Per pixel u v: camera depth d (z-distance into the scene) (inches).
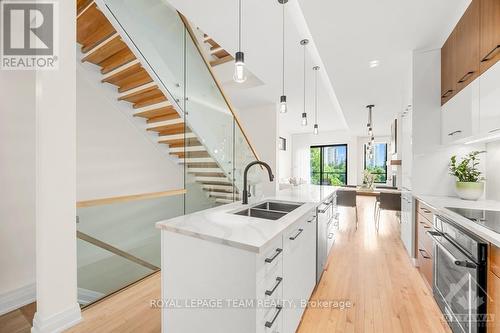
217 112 147.3
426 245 90.1
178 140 147.5
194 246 49.5
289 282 58.4
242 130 169.2
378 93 165.3
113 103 121.0
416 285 92.0
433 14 78.7
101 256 82.7
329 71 127.5
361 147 383.6
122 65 104.1
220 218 60.4
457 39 83.0
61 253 64.2
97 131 124.4
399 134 207.0
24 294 79.4
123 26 89.8
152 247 104.4
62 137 64.1
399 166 202.8
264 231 48.9
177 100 117.6
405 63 116.8
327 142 388.2
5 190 77.2
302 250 69.6
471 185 89.3
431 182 104.4
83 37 96.2
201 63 134.4
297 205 86.5
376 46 100.0
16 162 79.7
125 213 92.5
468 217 61.4
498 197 87.7
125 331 64.6
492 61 61.7
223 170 154.1
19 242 79.7
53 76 62.2
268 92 181.9
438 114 102.3
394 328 68.2
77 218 75.0
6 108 77.7
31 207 82.8
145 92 114.4
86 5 82.6
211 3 82.0
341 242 143.7
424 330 67.4
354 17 80.4
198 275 48.9
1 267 76.0
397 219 201.5
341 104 196.1
